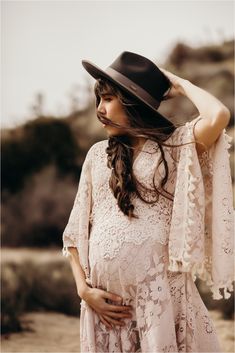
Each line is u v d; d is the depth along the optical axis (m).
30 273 9.48
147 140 3.44
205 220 3.42
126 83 3.47
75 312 8.61
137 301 3.29
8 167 15.12
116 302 3.38
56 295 8.82
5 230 14.41
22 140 15.62
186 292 3.38
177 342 3.35
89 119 16.98
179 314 3.37
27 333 7.07
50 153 15.59
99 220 3.45
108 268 3.31
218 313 7.86
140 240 3.28
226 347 5.95
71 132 16.12
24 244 14.20
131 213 3.30
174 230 3.28
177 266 3.25
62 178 15.21
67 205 14.63
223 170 3.30
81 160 15.66
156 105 3.54
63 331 7.31
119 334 3.39
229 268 3.27
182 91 3.53
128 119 3.44
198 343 3.38
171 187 3.40
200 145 3.35
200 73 16.70
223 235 3.27
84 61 3.51
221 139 3.31
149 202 3.34
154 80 3.53
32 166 15.35
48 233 14.34
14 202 14.73
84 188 3.61
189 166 3.27
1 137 15.70
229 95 15.52
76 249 3.66
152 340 3.23
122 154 3.39
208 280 3.42
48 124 15.96
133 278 3.29
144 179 3.35
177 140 3.39
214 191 3.31
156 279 3.27
